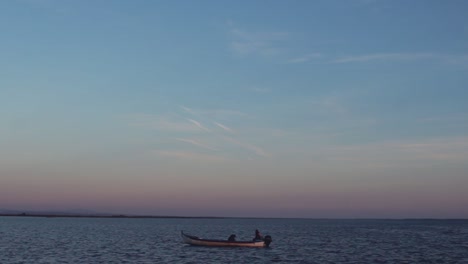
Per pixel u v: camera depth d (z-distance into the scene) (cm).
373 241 10250
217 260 6034
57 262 5559
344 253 7188
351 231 16650
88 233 12738
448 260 6291
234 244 7769
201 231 16688
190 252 6956
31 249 7181
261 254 6838
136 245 8244
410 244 9288
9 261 5631
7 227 16812
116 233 13038
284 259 6256
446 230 17875
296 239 10938
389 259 6366
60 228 16550
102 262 5612
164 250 7244
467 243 9638
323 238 11469
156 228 18475
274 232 15738
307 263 5856
